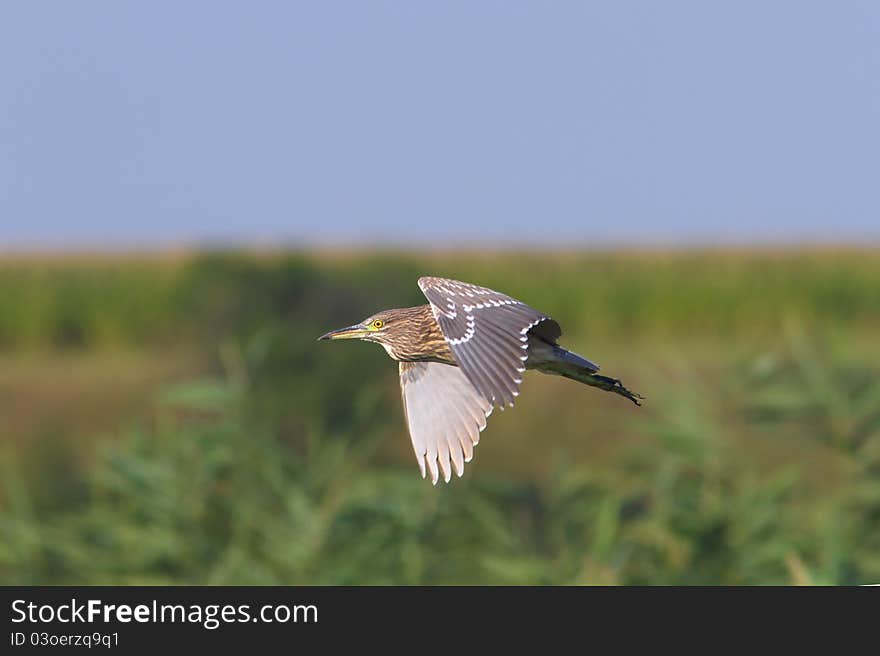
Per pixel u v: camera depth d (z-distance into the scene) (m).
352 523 15.70
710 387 17.16
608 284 63.44
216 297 28.06
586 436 32.91
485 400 8.70
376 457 24.25
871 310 62.19
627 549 15.08
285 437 24.25
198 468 15.98
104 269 66.50
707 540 15.12
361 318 28.45
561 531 16.28
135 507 15.95
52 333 59.47
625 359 50.88
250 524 15.48
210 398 16.33
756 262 69.81
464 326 8.12
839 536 14.70
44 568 15.95
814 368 16.59
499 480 17.66
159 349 53.25
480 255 68.12
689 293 61.94
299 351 25.62
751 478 15.67
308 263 29.09
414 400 9.33
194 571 15.55
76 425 37.91
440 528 16.06
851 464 16.08
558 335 8.85
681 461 16.06
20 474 21.48
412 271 30.19
